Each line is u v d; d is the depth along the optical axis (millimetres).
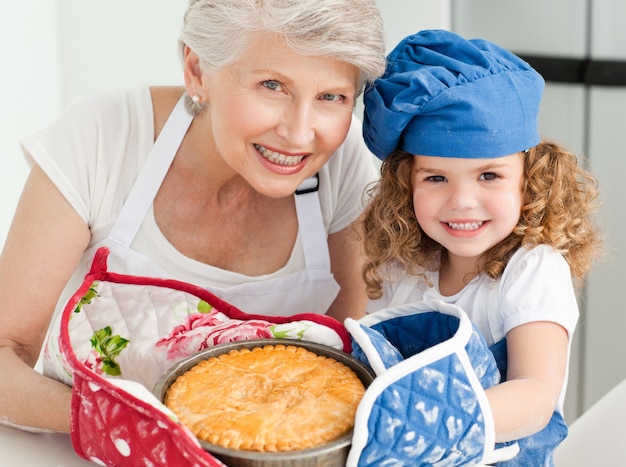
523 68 1130
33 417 1035
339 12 998
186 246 1289
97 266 1048
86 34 2080
